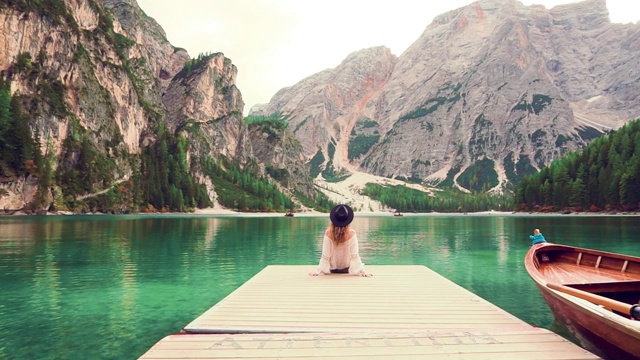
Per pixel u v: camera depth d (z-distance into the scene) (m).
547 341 6.36
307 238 40.00
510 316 7.98
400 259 23.33
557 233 45.91
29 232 43.50
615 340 5.63
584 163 159.75
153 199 169.00
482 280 16.55
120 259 22.39
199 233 46.09
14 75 138.50
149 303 12.48
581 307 6.15
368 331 6.95
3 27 138.12
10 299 12.96
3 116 122.31
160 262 21.25
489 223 86.00
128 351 8.36
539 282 8.06
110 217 105.12
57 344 8.75
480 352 5.88
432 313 8.20
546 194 158.62
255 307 8.63
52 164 136.88
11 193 116.25
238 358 5.65
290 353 5.86
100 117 172.00
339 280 11.80
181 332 7.14
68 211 128.38
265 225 73.88
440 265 20.83
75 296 13.36
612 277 10.35
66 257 22.98
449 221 107.12
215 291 14.18
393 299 9.38
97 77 181.50
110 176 156.38
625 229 53.69
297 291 10.23
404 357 5.69
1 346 8.62
